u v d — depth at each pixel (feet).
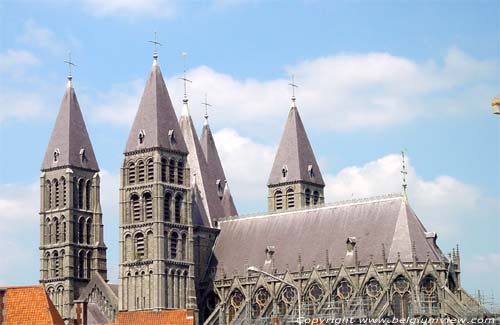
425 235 628.69
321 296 640.17
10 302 495.41
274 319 596.29
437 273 608.60
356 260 629.51
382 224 639.35
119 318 546.67
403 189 645.51
